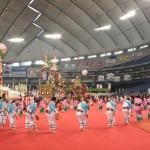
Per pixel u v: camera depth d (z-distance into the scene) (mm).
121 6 48188
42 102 28391
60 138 12141
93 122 18391
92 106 39625
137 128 14992
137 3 46594
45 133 13789
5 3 49406
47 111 14195
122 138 11781
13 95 42812
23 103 24406
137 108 18219
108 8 49375
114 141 11070
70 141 11312
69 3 49594
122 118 20641
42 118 21656
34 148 9883
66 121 19312
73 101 34844
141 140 11227
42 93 41312
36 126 16719
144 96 30312
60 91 41750
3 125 16531
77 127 16047
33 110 14648
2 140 11727
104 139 11625
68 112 28562
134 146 9945
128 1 46375
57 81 42031
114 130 14352
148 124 16516
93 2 48625
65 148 9828
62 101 30562
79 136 12625
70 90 44156
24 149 9703
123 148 9609
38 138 12227
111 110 15758
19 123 18562
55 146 10242
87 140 11484
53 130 14227
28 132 14195
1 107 16531
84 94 44750
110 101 16094
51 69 42250
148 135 12562
